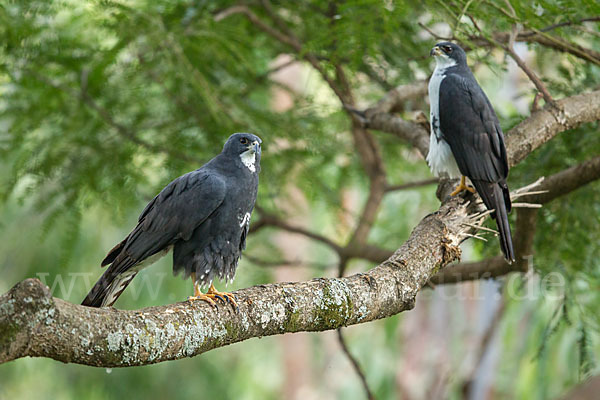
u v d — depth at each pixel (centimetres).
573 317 1130
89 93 1114
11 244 1415
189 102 1140
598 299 1203
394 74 1259
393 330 1909
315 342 2530
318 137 1202
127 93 1101
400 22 1008
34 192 1108
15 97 1127
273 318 561
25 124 1122
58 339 441
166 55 966
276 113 1199
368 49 970
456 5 897
